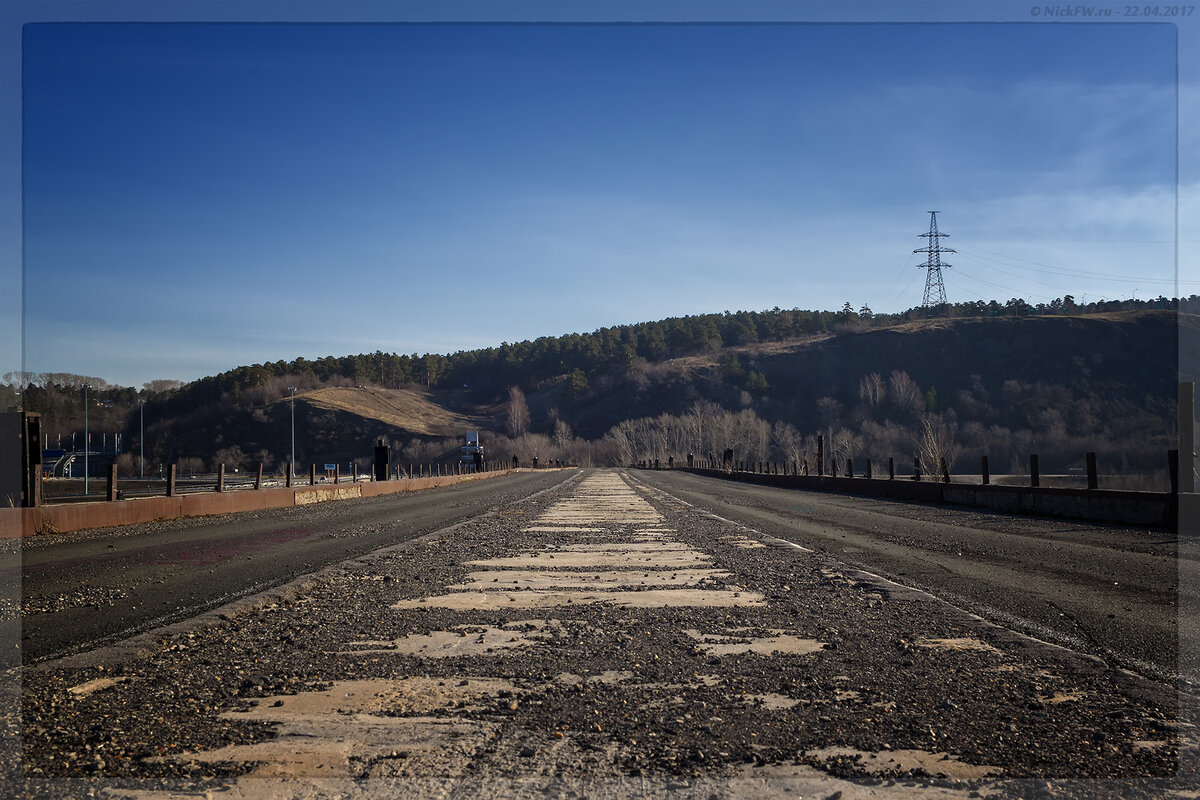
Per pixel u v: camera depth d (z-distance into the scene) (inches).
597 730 191.9
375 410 6038.4
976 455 3117.6
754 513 908.0
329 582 412.2
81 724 197.2
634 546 572.4
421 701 214.5
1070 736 186.9
